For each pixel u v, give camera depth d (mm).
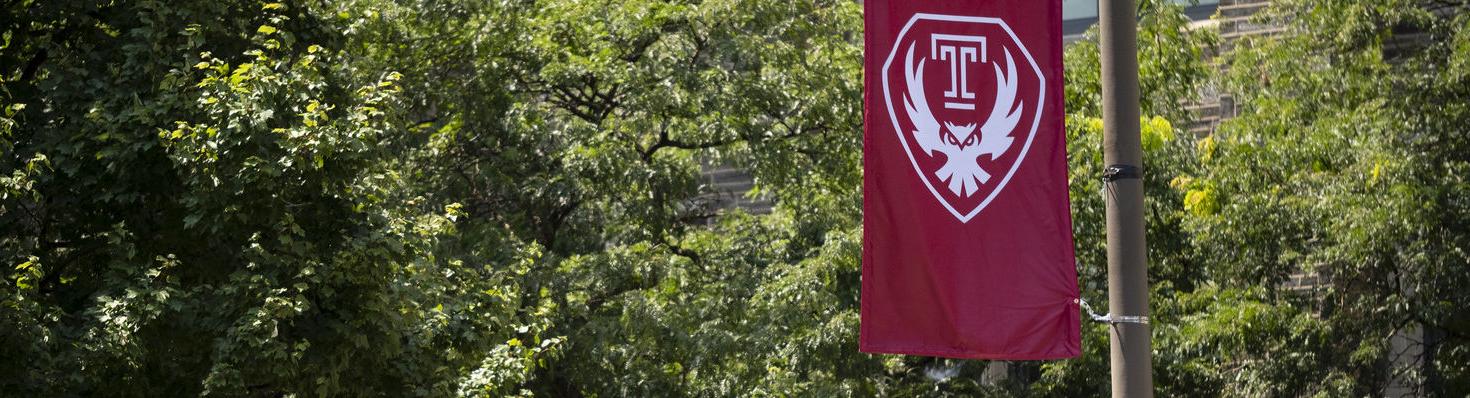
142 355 33812
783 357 53469
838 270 57156
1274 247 46812
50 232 37844
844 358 53500
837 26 59656
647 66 54344
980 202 21797
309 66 35844
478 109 52531
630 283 53656
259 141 33750
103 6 37656
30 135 37031
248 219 34375
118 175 35188
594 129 52719
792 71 55875
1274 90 49719
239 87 34062
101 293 34031
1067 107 56125
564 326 50219
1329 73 48656
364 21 49438
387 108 38281
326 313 35469
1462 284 44062
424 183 52938
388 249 35156
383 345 35188
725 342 51188
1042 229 21766
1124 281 20953
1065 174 21906
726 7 54875
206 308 34562
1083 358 53625
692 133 54438
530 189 52594
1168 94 55344
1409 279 45250
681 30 56750
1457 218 44344
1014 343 21594
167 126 34719
